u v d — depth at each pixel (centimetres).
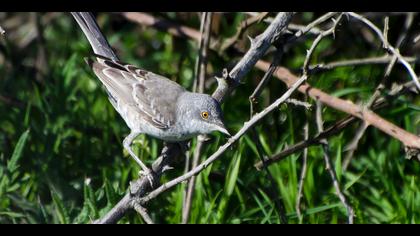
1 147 1180
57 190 1117
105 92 1256
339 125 1009
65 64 1307
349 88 1241
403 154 1186
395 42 1336
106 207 1004
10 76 1370
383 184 1140
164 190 855
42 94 1309
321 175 1130
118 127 1208
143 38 1462
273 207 1048
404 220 1058
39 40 1417
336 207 1066
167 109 972
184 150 991
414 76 870
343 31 1332
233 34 1355
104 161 1160
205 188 1078
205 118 945
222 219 1054
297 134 1200
